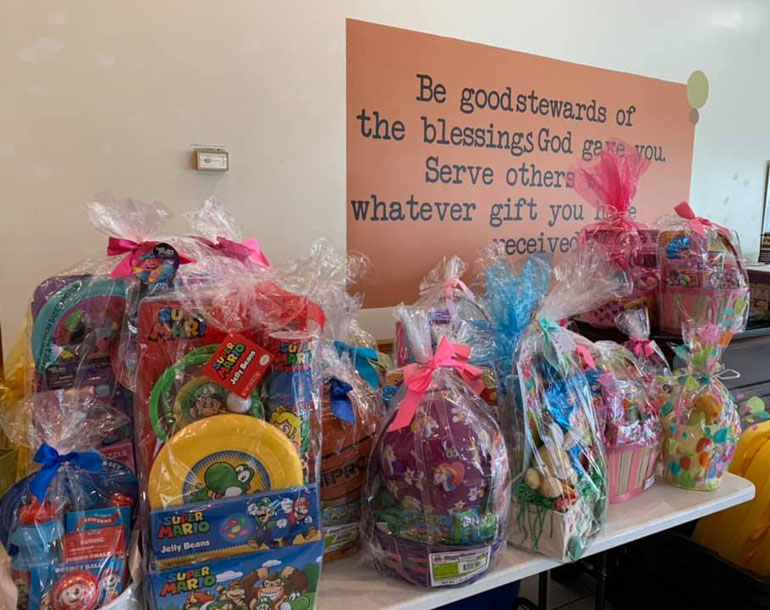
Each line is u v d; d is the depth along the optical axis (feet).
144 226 2.95
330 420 2.79
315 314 2.55
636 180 4.70
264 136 4.59
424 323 2.97
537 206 6.15
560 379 3.02
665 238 4.40
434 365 2.72
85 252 4.06
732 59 7.52
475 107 5.57
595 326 4.77
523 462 2.89
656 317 4.58
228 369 2.24
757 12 7.63
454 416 2.61
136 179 4.17
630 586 4.86
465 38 5.43
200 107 4.32
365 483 2.87
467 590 2.64
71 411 2.35
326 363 2.89
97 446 2.50
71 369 2.65
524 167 5.99
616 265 4.47
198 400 2.27
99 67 3.97
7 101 3.75
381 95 5.05
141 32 4.06
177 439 2.15
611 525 3.20
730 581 3.98
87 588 1.99
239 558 2.18
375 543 2.69
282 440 2.23
